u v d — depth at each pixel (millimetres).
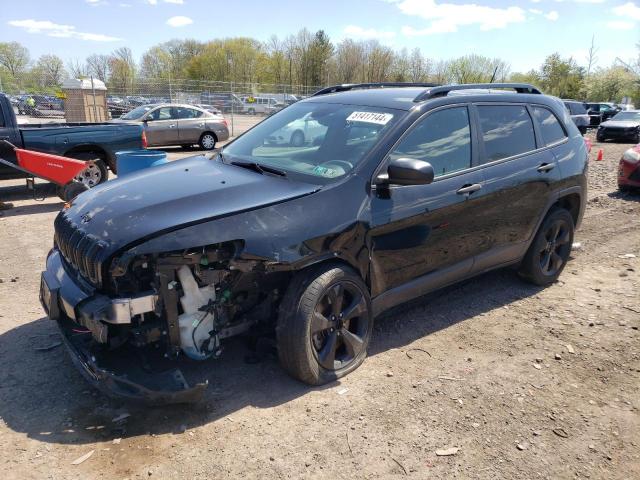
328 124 4117
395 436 3002
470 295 5082
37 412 3090
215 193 3264
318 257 3289
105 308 2840
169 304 2979
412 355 3916
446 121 4117
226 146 4586
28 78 41250
